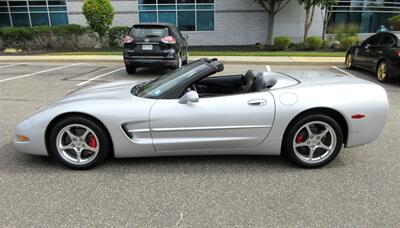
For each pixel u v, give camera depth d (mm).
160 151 4074
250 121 3936
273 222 3057
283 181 3814
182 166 4191
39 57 15945
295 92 3984
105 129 4012
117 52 17594
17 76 11172
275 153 4141
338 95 3975
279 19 20312
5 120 6156
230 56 15695
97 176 3947
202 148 4055
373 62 10492
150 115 3924
